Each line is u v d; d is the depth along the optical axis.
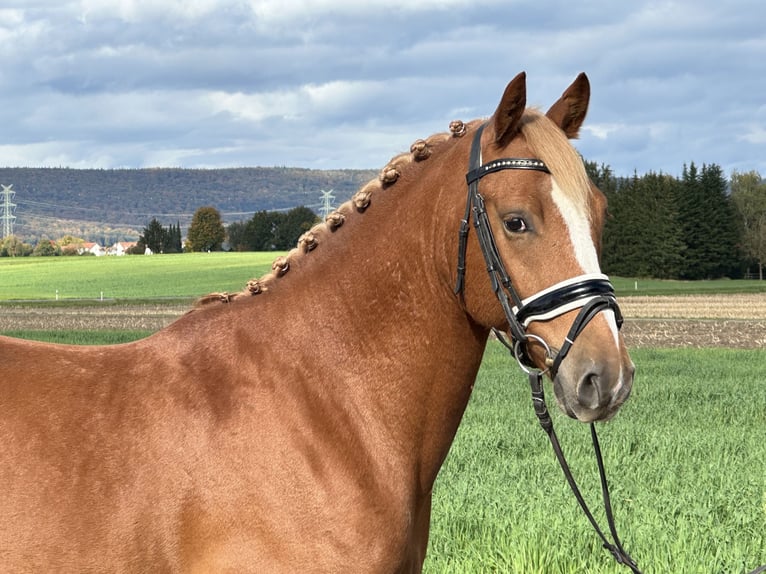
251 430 3.06
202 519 2.96
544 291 2.98
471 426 12.02
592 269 2.98
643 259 84.69
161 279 72.69
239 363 3.21
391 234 3.33
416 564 3.32
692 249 84.19
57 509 2.88
